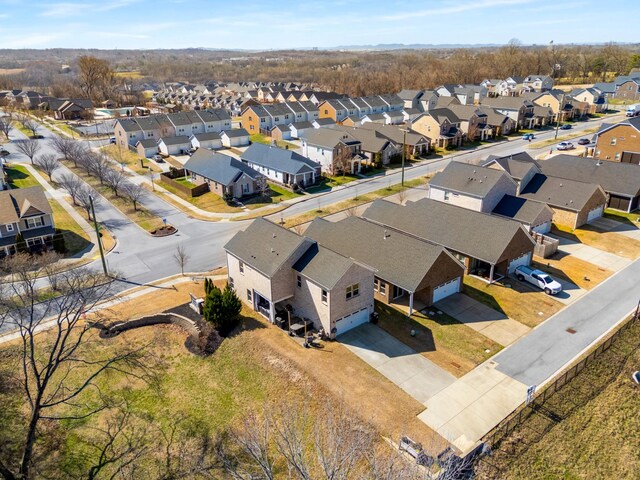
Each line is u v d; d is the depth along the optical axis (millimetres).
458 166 51844
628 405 24578
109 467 22906
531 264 40781
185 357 30391
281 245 33594
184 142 84375
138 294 37500
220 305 31781
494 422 23703
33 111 135250
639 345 29266
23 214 45062
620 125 64125
